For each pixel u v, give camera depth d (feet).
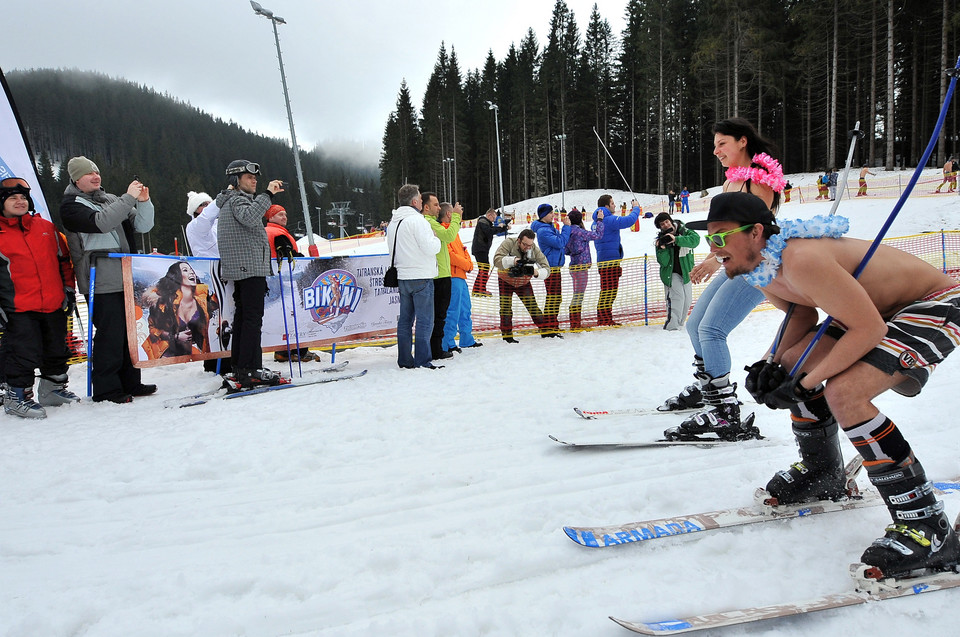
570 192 144.97
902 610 5.16
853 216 50.96
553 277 23.62
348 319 20.06
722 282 10.01
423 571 6.11
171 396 15.20
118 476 9.29
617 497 7.73
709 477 8.28
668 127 141.69
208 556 6.66
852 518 6.89
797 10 104.37
